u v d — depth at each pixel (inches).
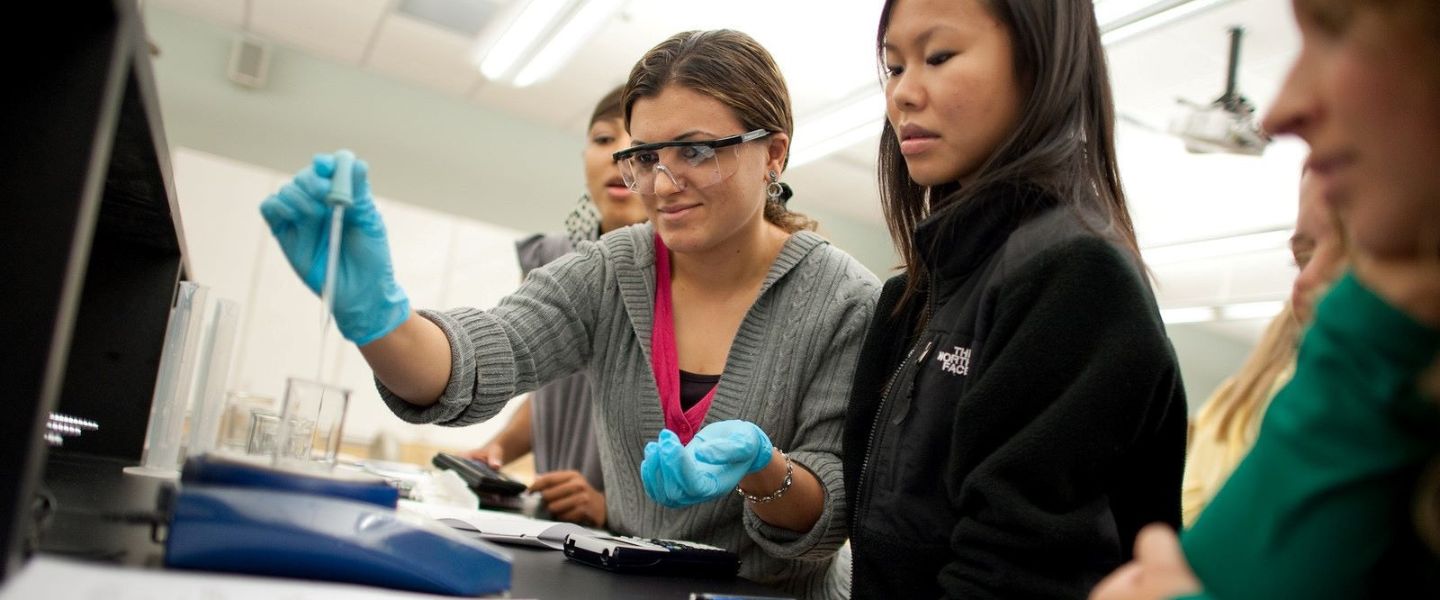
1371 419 18.5
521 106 221.5
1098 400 28.0
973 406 29.8
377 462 82.9
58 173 19.7
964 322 33.9
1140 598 20.5
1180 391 31.8
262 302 181.6
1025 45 33.9
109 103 20.2
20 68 19.8
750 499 42.8
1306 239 37.1
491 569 25.5
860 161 218.8
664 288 52.7
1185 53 143.9
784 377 48.9
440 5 171.8
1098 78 35.7
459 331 41.8
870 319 49.6
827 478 44.2
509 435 93.1
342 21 187.6
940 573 30.0
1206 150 140.6
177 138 194.4
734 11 154.6
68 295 19.5
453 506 55.1
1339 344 19.0
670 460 36.0
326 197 30.3
